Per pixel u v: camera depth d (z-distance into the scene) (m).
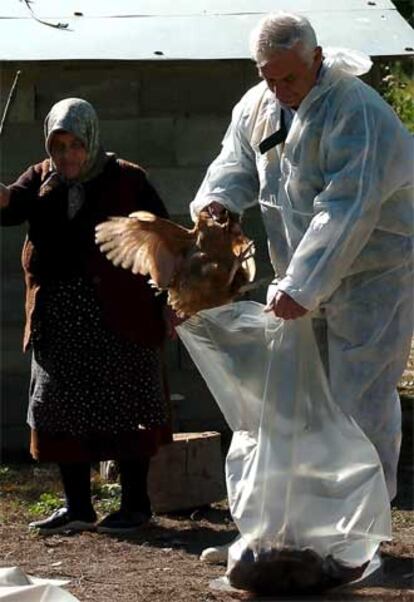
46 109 9.16
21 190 7.21
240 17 9.28
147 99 9.23
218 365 6.07
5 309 9.17
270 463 5.90
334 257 5.72
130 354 7.21
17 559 6.84
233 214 6.04
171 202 9.27
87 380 7.20
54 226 7.16
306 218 6.01
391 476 6.30
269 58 5.71
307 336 5.92
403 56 8.94
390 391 6.23
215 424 9.28
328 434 5.91
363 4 9.48
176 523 7.61
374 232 6.07
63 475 7.38
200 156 9.27
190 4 9.41
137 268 5.47
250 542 5.92
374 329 6.12
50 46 8.87
